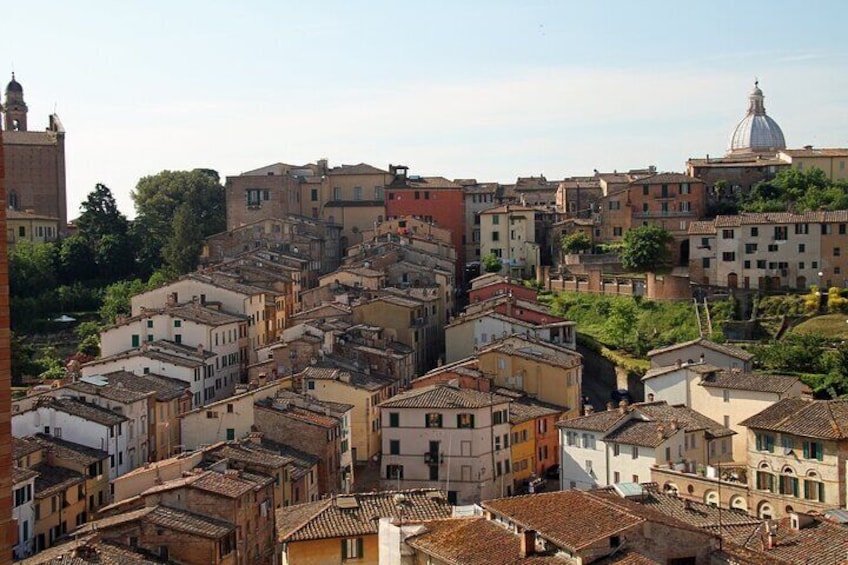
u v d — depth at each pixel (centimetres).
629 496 9206
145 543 9538
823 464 10662
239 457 11338
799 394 13788
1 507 3228
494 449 13300
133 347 16712
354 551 8344
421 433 13200
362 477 14188
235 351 17500
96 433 12356
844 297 19200
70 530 11294
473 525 7512
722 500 11444
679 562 7156
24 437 11869
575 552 6675
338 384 14675
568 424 13000
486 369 15200
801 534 8406
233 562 9912
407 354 17200
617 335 18850
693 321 19162
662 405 13488
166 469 11025
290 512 9162
